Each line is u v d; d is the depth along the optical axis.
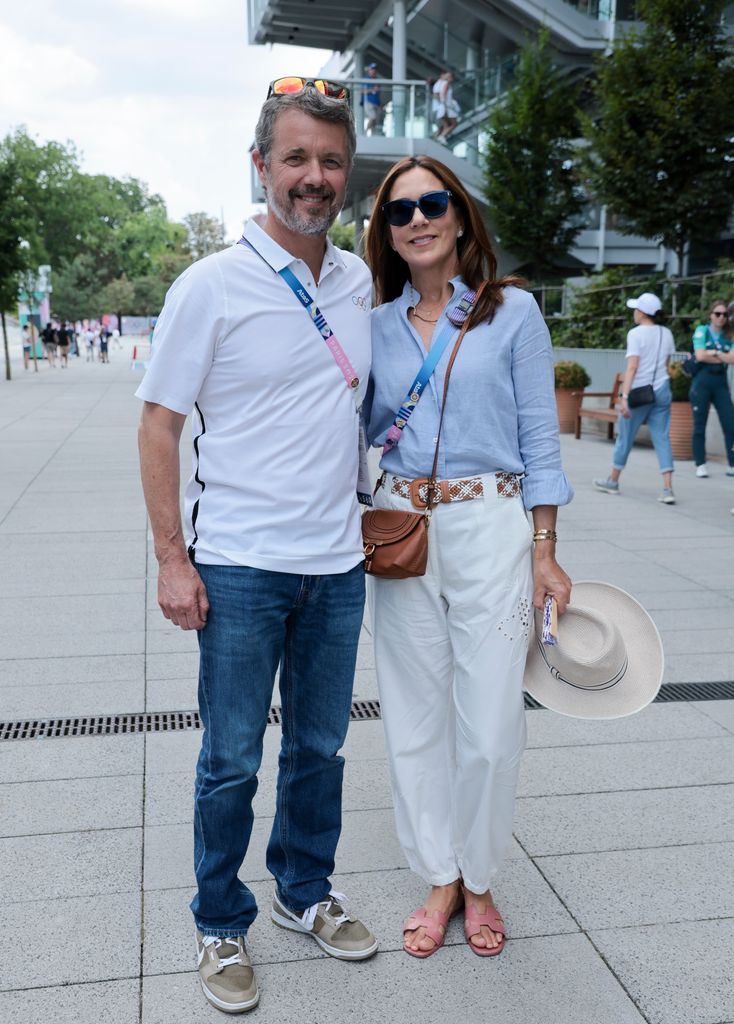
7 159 24.34
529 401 2.37
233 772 2.21
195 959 2.36
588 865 2.79
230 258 2.08
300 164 2.04
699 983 2.30
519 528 2.36
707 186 13.28
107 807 3.06
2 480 8.88
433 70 23.64
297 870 2.45
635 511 7.83
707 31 13.25
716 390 9.33
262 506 2.15
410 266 2.39
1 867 2.72
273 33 24.72
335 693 2.34
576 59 20.62
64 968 2.32
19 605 5.15
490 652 2.33
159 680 4.12
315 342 2.13
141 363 33.75
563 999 2.24
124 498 8.02
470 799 2.38
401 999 2.25
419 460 2.35
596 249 24.30
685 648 4.62
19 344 60.97
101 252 82.69
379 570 2.33
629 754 3.50
